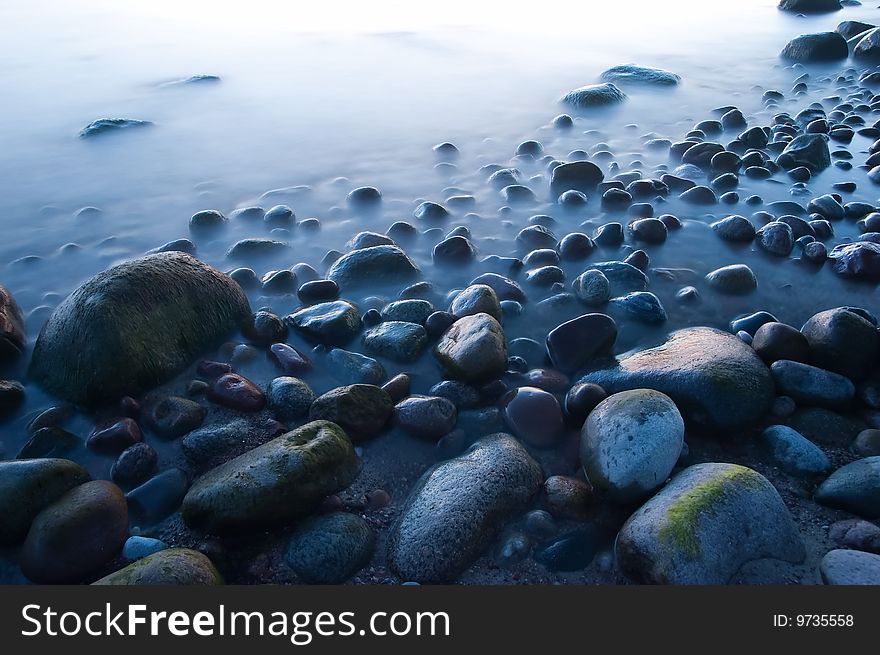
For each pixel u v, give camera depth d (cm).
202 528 218
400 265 356
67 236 400
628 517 223
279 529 222
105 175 478
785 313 331
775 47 880
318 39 860
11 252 382
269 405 270
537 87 686
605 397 262
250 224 415
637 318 322
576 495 227
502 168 486
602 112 616
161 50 802
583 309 331
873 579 197
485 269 364
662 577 197
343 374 286
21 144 527
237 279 349
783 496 233
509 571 210
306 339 312
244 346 301
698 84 712
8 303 309
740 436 256
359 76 712
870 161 497
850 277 354
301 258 380
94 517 212
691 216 423
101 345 262
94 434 251
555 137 557
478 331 280
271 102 629
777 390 269
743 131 566
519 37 896
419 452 253
